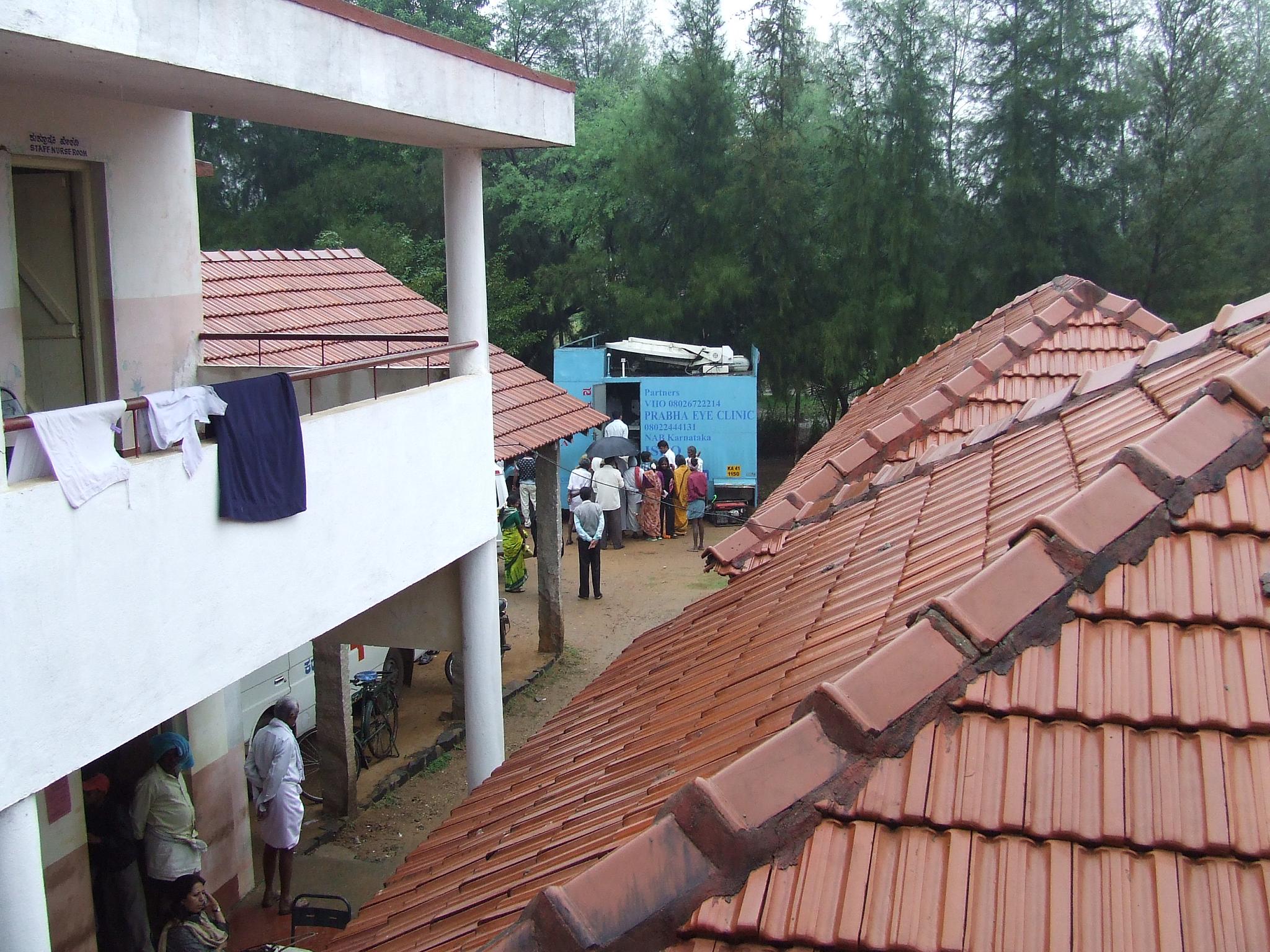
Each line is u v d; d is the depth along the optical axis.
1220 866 2.74
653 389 22.95
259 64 5.79
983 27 26.12
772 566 6.77
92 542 5.24
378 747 12.83
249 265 14.68
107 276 8.11
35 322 7.95
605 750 4.90
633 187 26.98
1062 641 3.24
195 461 5.90
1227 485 3.56
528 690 14.67
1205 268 25.59
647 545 21.97
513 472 21.81
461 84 7.50
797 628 4.80
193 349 9.08
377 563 7.62
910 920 2.70
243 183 32.44
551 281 29.75
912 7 25.45
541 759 5.39
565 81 8.77
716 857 2.96
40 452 5.10
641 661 6.38
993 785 2.95
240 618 6.31
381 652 13.48
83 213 7.97
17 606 4.86
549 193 30.17
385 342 12.48
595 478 21.27
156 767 8.23
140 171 8.34
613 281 29.03
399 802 11.73
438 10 35.31
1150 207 26.08
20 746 4.89
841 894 2.79
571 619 17.58
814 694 3.20
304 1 6.03
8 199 7.09
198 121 30.41
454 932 3.58
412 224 31.70
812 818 2.99
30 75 5.58
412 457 7.97
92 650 5.27
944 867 2.81
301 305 14.04
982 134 26.05
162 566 5.70
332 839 10.92
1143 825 2.83
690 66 26.64
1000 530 4.38
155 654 5.67
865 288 25.81
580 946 2.86
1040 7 25.00
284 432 6.50
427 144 8.48
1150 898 2.69
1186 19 25.52
